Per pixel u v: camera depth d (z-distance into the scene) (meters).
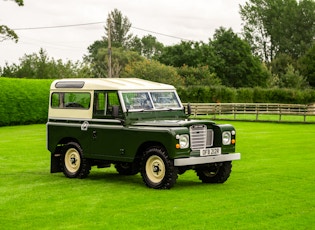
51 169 15.09
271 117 44.00
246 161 18.12
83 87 14.35
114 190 12.85
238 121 39.97
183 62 76.31
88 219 10.00
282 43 101.56
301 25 102.75
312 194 12.26
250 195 12.15
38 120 39.31
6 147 22.83
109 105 13.80
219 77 78.38
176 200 11.57
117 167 15.39
